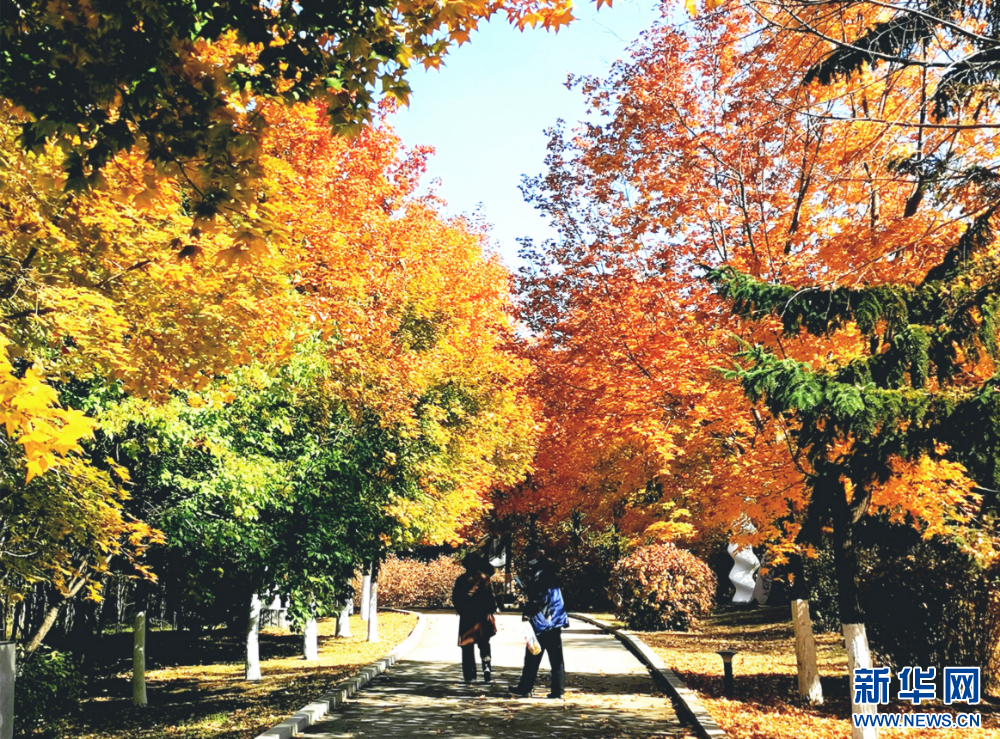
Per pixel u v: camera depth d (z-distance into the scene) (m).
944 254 8.48
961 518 9.17
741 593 29.44
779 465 9.81
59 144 4.70
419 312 17.88
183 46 4.73
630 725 10.01
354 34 4.98
